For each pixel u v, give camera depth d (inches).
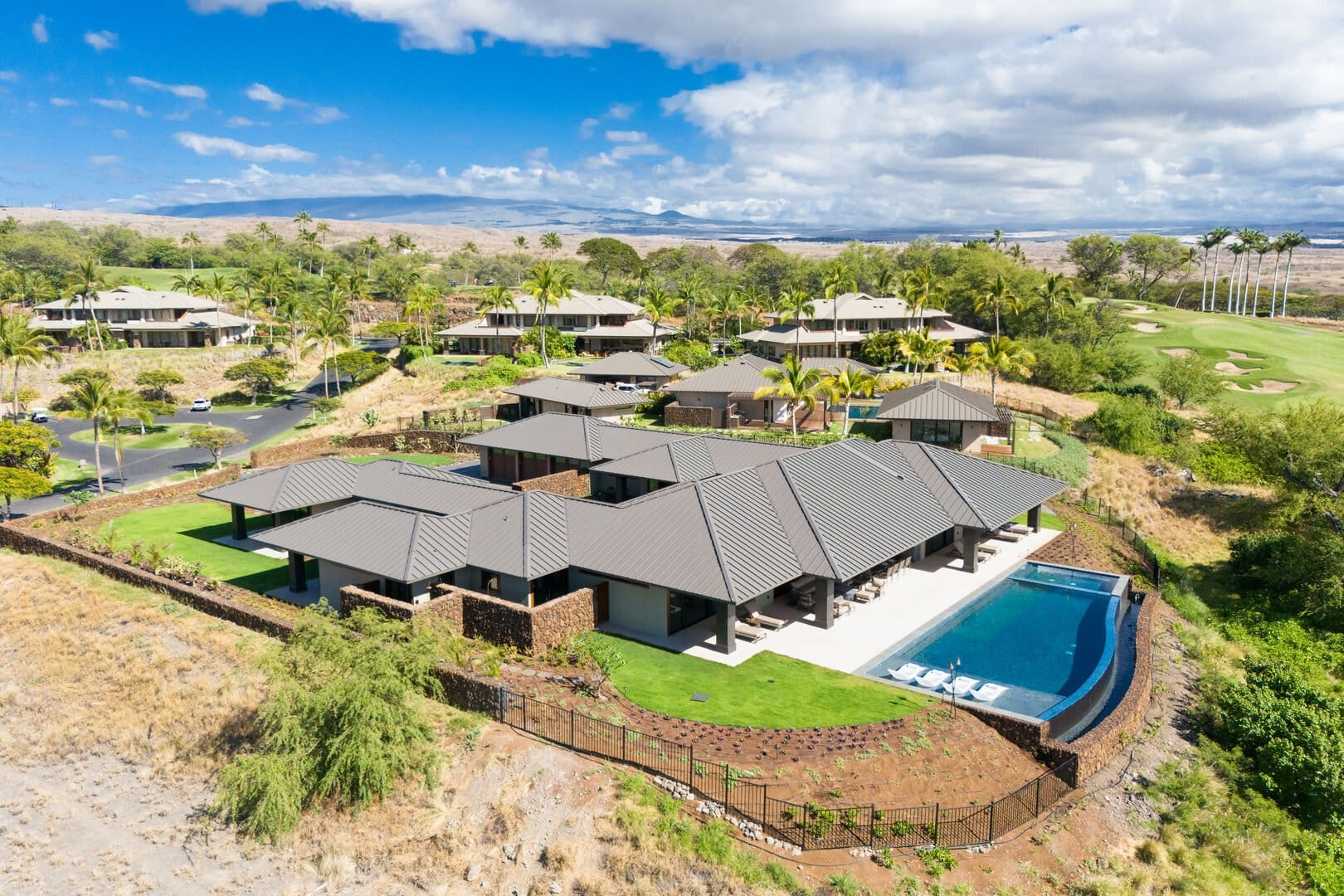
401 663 975.6
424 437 2760.8
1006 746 1005.8
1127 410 2667.3
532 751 938.7
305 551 1423.5
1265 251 5787.4
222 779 903.1
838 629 1310.3
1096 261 6707.7
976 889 792.3
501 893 792.3
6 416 3484.3
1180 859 879.7
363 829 878.4
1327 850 949.2
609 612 1331.2
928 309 4124.0
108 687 1208.8
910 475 1678.2
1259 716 1110.4
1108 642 1277.1
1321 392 3366.1
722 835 810.8
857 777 906.1
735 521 1325.0
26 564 1675.7
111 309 4813.0
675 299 5078.7
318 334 3934.5
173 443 3184.1
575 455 2071.9
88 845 908.6
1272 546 1819.6
